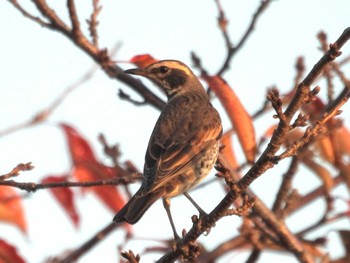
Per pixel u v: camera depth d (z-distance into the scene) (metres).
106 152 14.23
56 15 14.72
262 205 13.80
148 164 13.05
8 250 12.07
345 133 13.16
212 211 10.95
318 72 9.91
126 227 13.55
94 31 14.83
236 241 14.20
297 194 14.04
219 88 12.48
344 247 13.59
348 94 10.50
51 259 13.70
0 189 12.30
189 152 13.27
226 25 14.50
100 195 12.69
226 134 14.08
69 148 12.80
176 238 12.54
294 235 14.12
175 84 15.79
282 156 10.25
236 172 13.47
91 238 13.88
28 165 11.85
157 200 12.52
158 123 14.06
